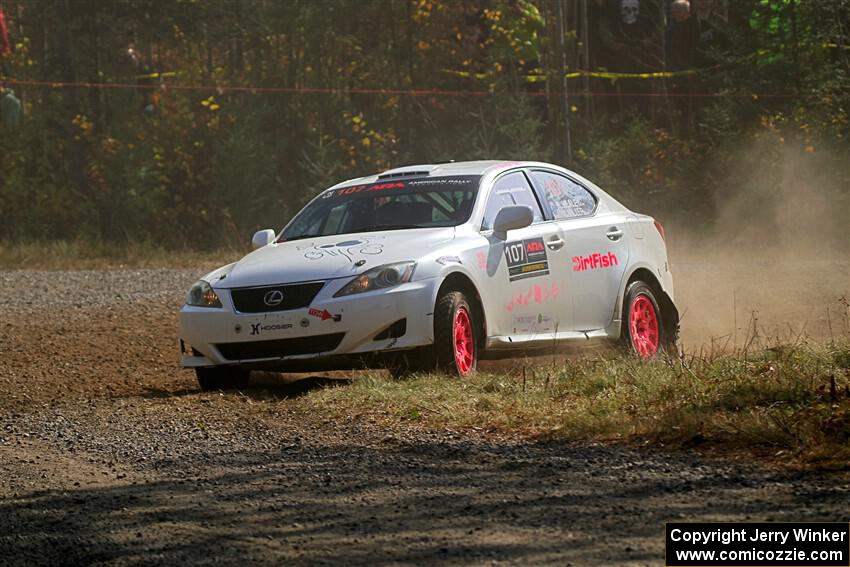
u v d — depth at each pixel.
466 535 18.52
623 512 19.36
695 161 89.94
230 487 22.62
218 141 96.38
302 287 33.31
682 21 97.06
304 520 19.95
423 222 36.41
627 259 40.53
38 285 68.12
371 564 17.31
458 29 102.38
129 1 108.94
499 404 28.92
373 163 96.81
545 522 19.02
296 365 33.72
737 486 20.56
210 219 95.62
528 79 97.88
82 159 101.62
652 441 24.23
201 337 34.16
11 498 22.67
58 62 104.56
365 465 23.84
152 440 27.55
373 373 38.12
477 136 94.50
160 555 18.33
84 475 24.36
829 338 42.66
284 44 102.69
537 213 38.31
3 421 31.39
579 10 103.62
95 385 38.25
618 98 102.06
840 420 23.64
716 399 27.06
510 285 36.03
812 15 87.50
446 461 23.88
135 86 101.19
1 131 99.81
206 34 111.25
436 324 33.28
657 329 41.56
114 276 72.12
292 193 97.00
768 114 88.31
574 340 38.06
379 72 102.31
